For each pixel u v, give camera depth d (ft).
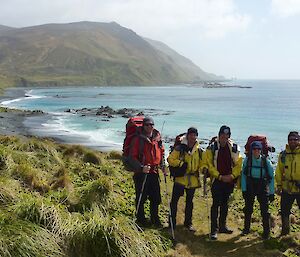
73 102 308.40
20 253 21.12
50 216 24.94
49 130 136.36
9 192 29.07
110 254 23.66
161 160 30.86
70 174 42.42
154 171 30.55
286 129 140.97
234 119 175.63
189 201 32.04
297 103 286.25
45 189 34.58
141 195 29.71
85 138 118.62
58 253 22.74
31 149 49.90
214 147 30.45
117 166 53.93
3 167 36.24
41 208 25.30
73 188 36.45
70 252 23.66
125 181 44.04
